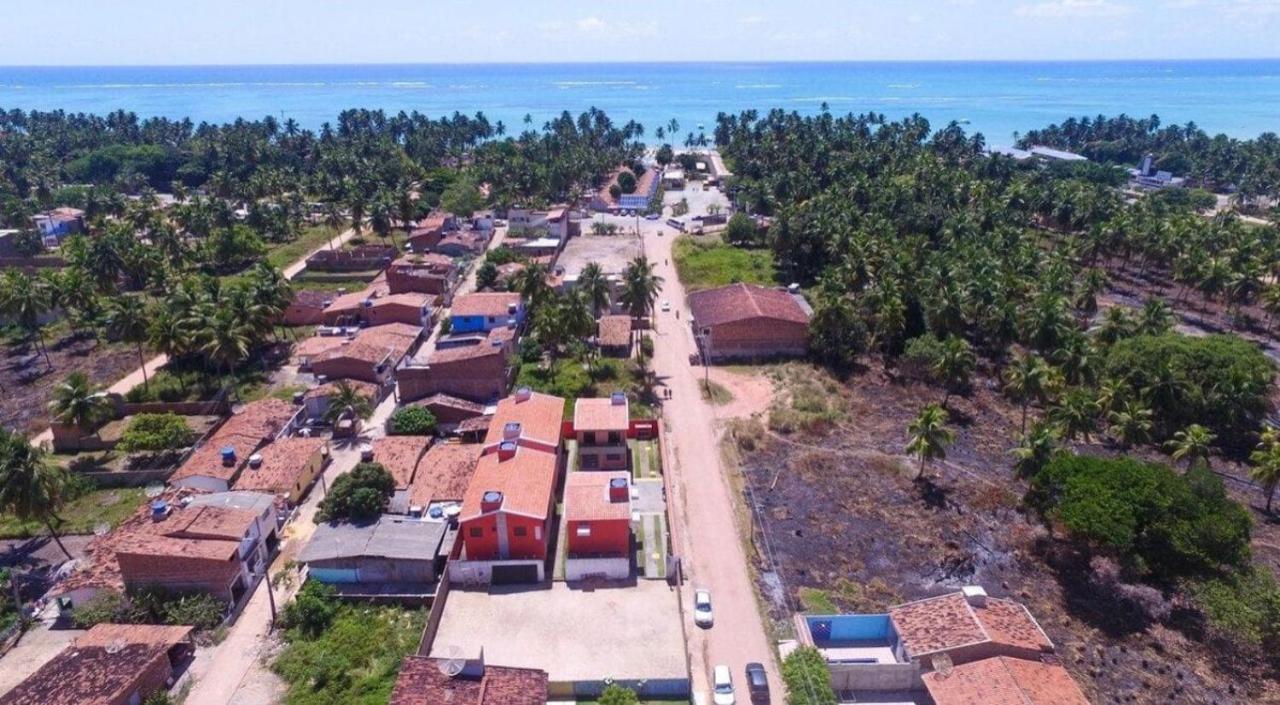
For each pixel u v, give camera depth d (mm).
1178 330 127438
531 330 119812
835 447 89375
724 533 73125
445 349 108875
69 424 83938
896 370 111562
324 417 91000
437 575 67125
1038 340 103750
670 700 54438
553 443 78438
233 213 179375
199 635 60094
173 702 53688
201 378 105812
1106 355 100812
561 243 173625
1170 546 64438
